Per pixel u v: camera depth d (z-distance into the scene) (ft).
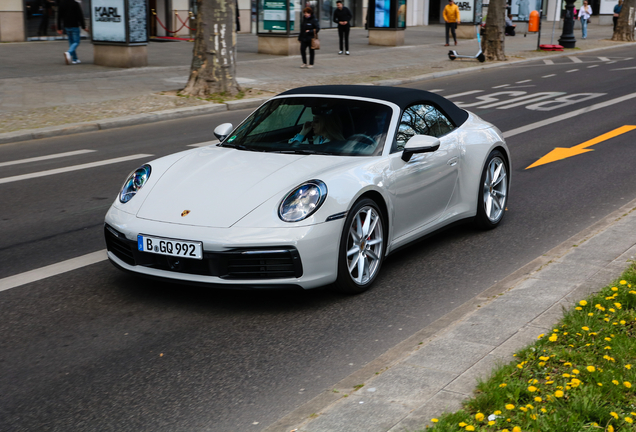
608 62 79.15
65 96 47.96
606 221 20.85
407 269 17.52
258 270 14.03
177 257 14.07
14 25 80.69
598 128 38.86
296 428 9.56
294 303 15.19
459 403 10.00
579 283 14.90
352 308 14.94
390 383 10.80
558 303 13.83
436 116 18.98
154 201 15.05
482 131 20.35
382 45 93.76
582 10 118.11
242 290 15.33
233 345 13.08
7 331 13.67
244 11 109.09
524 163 30.68
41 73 57.41
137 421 10.39
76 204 23.99
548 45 93.30
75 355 12.63
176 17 99.50
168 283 16.37
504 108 47.24
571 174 28.35
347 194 14.73
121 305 15.02
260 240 13.69
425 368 11.27
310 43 68.03
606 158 31.12
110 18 61.77
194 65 50.01
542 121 41.68
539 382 10.48
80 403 10.93
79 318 14.33
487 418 9.48
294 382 11.65
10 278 16.75
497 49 78.84
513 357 11.48
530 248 19.20
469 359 11.54
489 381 10.46
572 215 22.45
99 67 62.44
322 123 17.35
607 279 15.02
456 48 92.27
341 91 18.53
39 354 12.67
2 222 21.79
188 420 10.43
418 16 143.74
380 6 92.79
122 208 15.28
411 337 12.94
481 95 54.29
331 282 14.76
